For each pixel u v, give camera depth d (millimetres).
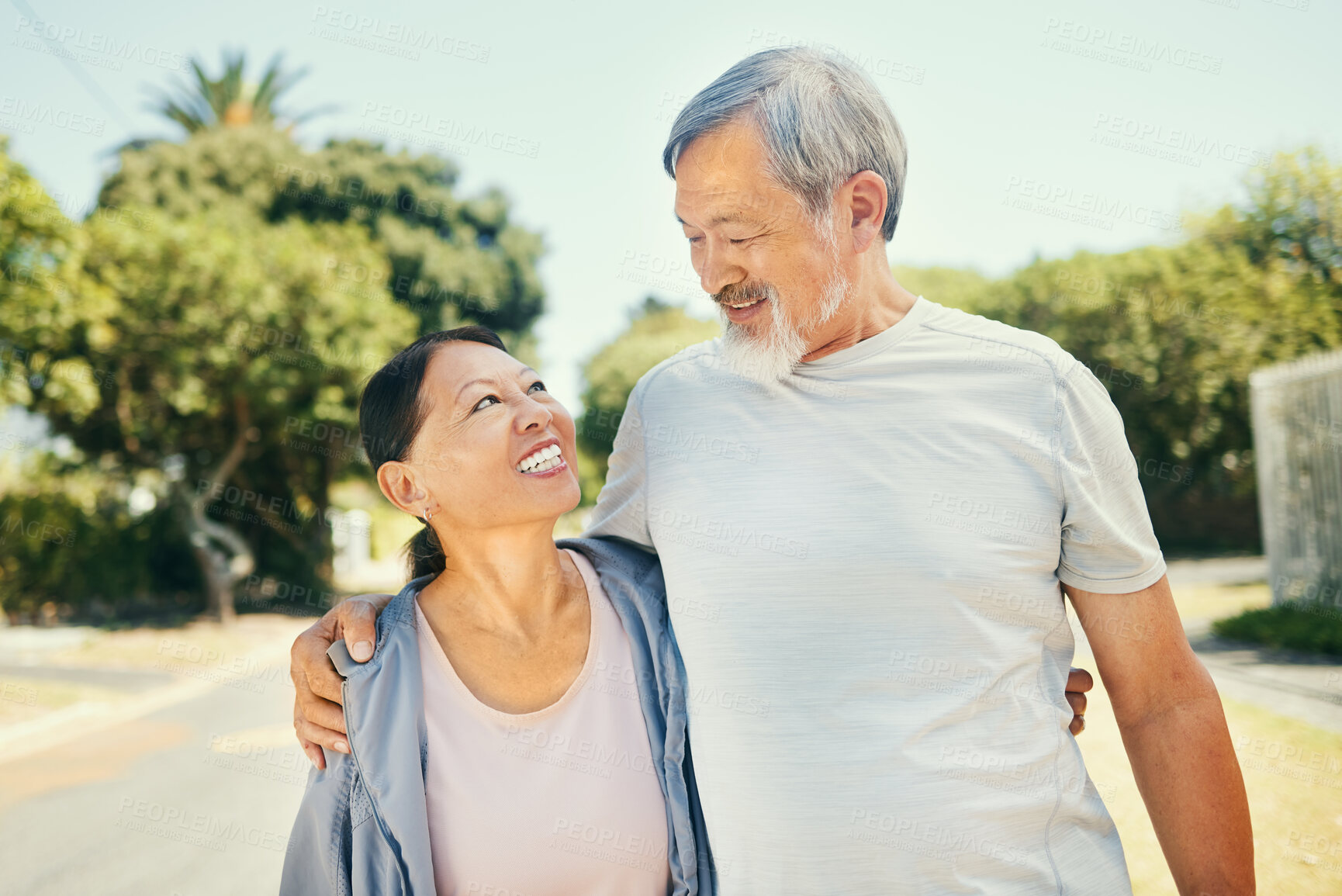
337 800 1413
